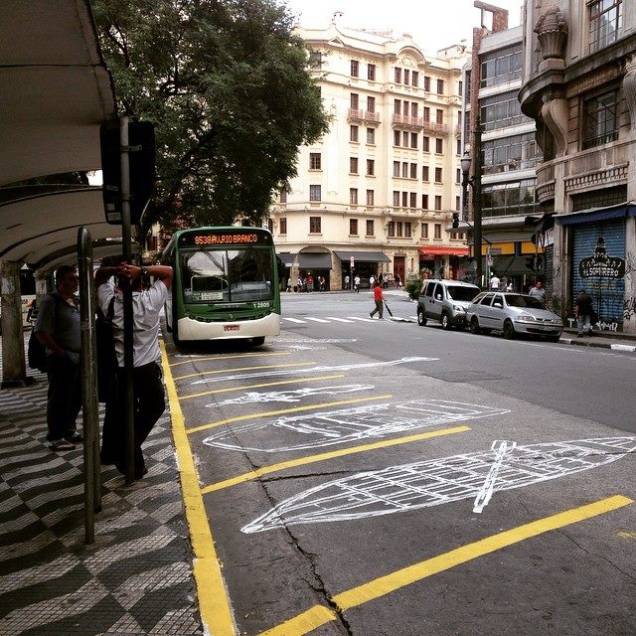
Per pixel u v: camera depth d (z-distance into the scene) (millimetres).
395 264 70500
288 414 8305
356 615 3248
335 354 15109
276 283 16188
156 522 4387
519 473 5539
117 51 17484
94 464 4566
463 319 23703
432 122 71188
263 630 3127
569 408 8398
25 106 4359
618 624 3121
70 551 3920
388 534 4285
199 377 11930
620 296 21219
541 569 3717
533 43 26453
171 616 3145
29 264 11367
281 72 18734
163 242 27469
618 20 21141
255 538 4305
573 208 23812
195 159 20578
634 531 4230
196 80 19094
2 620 3105
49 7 3156
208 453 6555
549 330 20359
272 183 21406
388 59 67125
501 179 46688
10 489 5211
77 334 6691
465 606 3316
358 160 67000
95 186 6043
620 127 20938
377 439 6859
